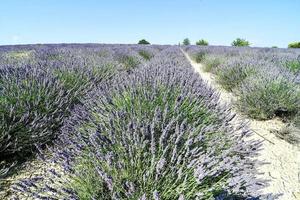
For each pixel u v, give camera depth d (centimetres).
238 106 507
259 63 742
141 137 199
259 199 185
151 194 164
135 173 177
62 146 242
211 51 1748
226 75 749
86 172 181
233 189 173
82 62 583
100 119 256
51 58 766
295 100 462
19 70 404
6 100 314
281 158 327
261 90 481
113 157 181
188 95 279
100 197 167
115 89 317
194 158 189
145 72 387
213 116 268
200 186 171
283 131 394
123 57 1082
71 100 390
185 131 219
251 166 212
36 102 324
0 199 214
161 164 168
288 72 563
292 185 268
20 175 254
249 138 388
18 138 294
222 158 202
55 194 173
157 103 271
